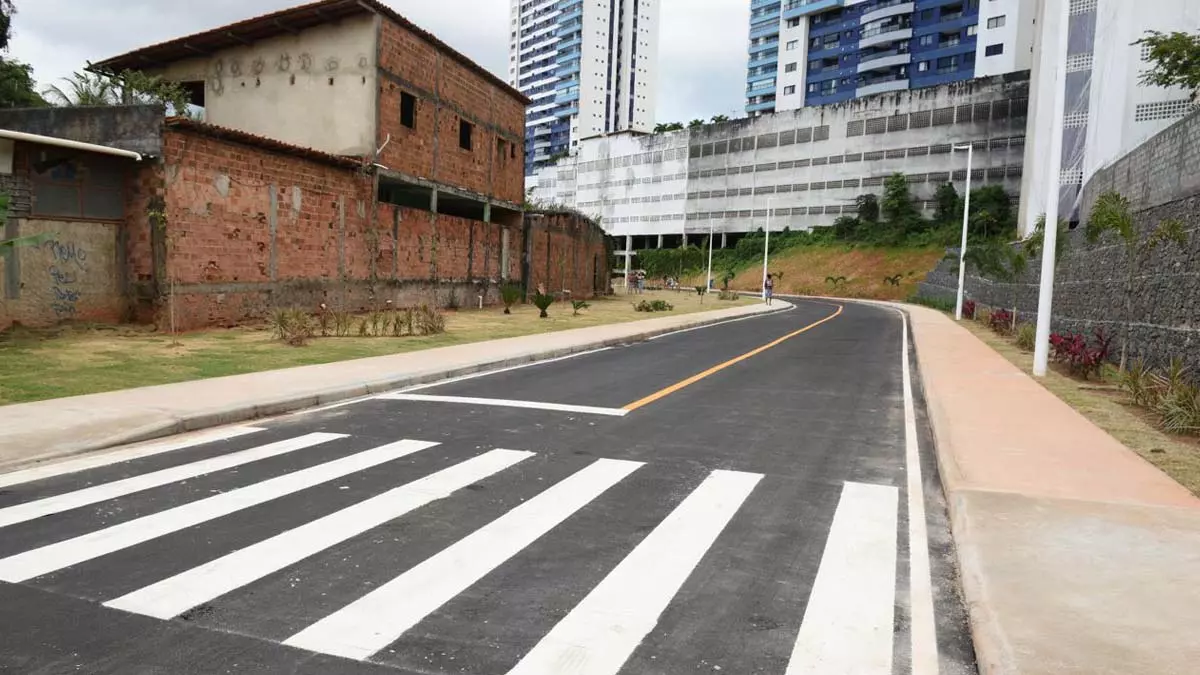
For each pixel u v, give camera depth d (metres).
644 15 148.38
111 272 16.77
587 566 4.43
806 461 7.17
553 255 39.66
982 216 52.62
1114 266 15.60
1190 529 5.02
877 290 66.19
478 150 30.88
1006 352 18.41
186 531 4.86
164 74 26.20
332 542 4.71
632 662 3.31
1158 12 31.70
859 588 4.20
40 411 8.27
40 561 4.32
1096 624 3.59
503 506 5.53
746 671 3.26
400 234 25.53
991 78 68.81
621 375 13.02
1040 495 5.80
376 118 23.67
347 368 12.10
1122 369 12.64
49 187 15.59
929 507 5.80
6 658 3.24
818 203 81.25
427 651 3.37
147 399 9.04
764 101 108.06
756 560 4.58
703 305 42.47
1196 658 3.25
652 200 98.31
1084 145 36.25
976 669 3.36
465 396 10.45
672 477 6.45
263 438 7.69
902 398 11.30
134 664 3.21
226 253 18.25
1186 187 12.01
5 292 15.02
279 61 24.52
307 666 3.21
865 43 88.69
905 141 74.25
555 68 146.75
